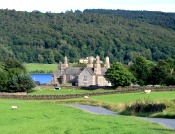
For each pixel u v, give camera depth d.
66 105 106.94
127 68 190.25
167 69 180.00
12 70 172.75
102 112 87.50
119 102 103.50
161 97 106.62
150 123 58.81
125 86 170.62
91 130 49.06
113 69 170.75
